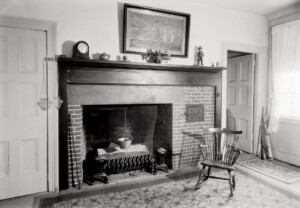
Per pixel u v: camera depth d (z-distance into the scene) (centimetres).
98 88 311
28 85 276
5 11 262
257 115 453
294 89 400
